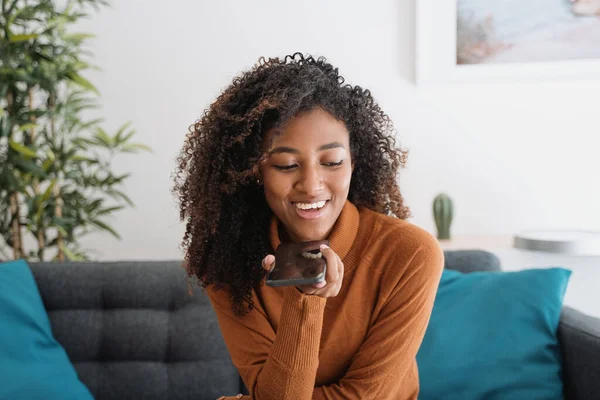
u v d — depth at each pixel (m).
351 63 2.47
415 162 2.47
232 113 0.97
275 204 0.93
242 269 1.06
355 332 1.03
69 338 1.78
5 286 1.72
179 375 1.77
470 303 1.64
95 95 2.54
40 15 2.43
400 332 0.99
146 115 2.54
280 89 0.89
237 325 1.09
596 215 2.41
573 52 2.36
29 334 1.67
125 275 1.84
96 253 2.58
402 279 0.99
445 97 2.45
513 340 1.55
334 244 1.02
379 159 1.06
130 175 2.55
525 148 2.43
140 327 1.80
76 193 2.30
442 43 2.41
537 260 1.97
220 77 2.52
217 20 2.51
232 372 1.80
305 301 0.88
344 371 1.07
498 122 2.43
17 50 2.11
